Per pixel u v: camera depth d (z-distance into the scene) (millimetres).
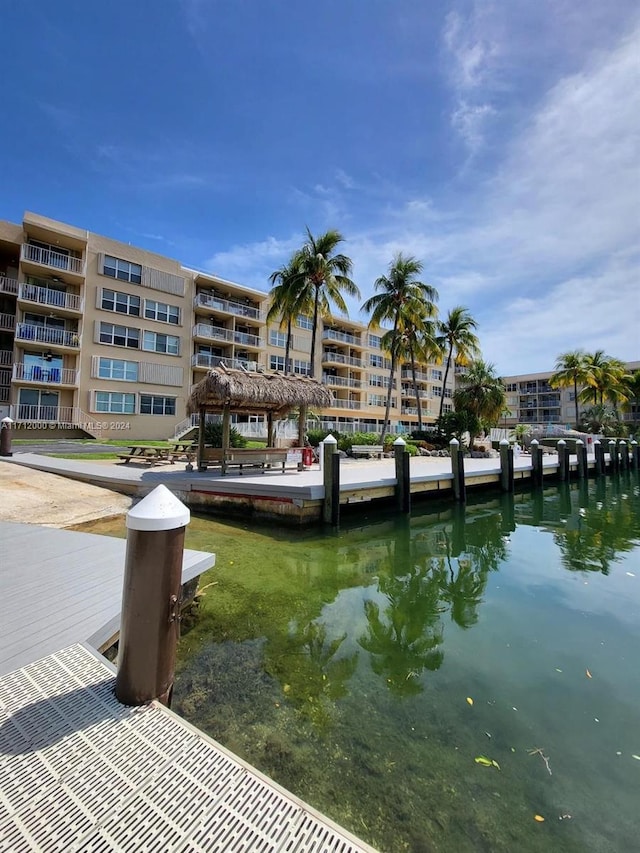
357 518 8875
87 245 22000
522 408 57062
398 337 26844
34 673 2143
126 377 23188
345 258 21141
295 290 21125
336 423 31375
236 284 27969
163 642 1942
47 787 1433
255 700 2777
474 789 2090
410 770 2201
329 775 2141
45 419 20359
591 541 7871
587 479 17844
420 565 6188
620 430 39406
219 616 4051
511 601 4848
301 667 3236
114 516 7445
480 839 1815
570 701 2895
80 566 3885
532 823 1911
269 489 7941
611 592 5168
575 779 2182
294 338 33625
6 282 20062
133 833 1269
